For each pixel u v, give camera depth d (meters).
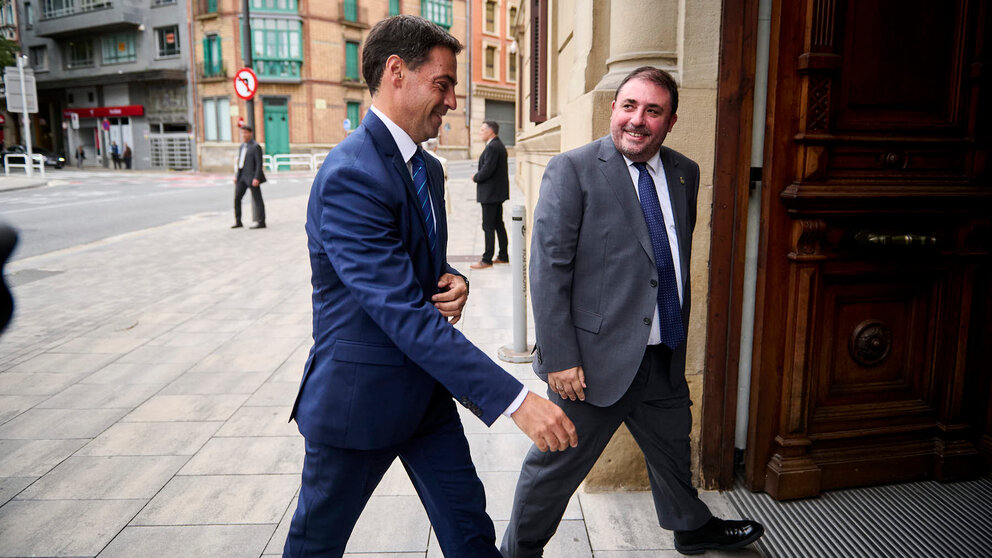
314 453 1.54
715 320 2.64
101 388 3.98
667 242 2.00
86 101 39.88
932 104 2.60
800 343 2.61
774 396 2.69
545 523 2.10
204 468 3.00
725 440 2.74
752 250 2.65
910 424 2.80
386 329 1.36
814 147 2.47
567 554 2.37
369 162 1.43
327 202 1.41
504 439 3.32
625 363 1.96
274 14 33.75
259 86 34.19
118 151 37.31
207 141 35.75
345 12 35.94
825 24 2.41
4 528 2.52
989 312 2.75
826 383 2.73
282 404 3.73
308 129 35.47
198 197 17.62
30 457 3.11
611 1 2.69
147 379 4.13
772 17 2.45
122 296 6.36
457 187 20.05
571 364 1.95
